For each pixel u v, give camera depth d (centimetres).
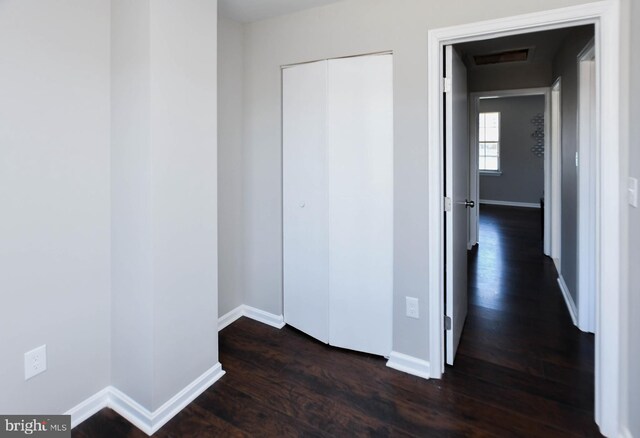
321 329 254
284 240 274
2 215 149
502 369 223
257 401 196
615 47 158
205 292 203
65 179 169
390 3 210
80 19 170
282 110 264
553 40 348
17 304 156
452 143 214
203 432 174
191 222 191
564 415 183
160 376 179
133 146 174
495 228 643
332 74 233
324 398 198
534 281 379
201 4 190
